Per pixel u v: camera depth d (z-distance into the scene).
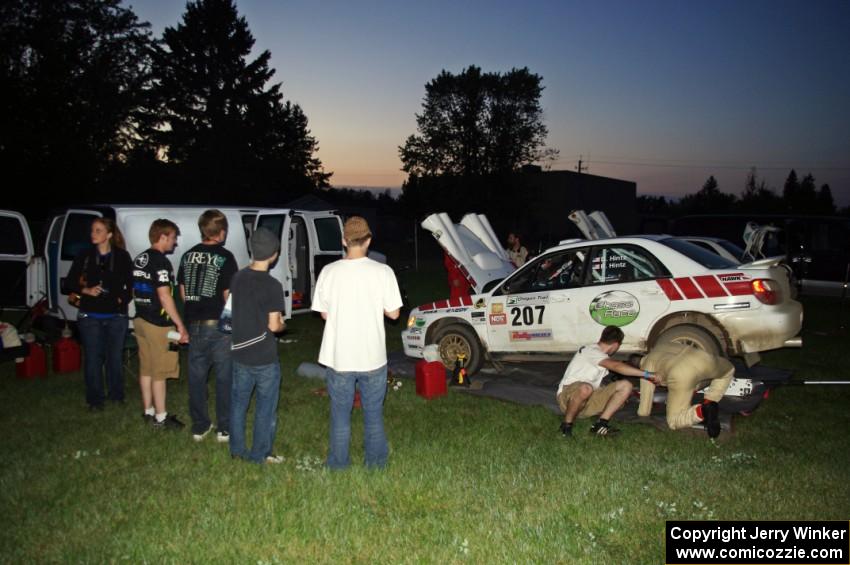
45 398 6.68
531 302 7.21
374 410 4.57
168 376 5.72
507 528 3.75
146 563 3.42
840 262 13.25
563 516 3.89
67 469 4.75
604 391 5.84
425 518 3.91
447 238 8.74
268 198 59.16
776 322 6.10
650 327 6.50
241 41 61.25
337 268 4.47
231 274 5.25
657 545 3.59
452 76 53.16
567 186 51.88
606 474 4.55
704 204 70.81
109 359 6.38
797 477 4.49
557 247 7.22
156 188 53.25
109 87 46.09
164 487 4.40
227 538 3.67
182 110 58.81
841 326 10.77
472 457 5.01
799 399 6.66
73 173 41.12
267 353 4.70
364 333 4.43
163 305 5.38
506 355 7.53
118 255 6.24
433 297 15.48
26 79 40.50
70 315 8.38
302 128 78.44
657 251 6.63
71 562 3.46
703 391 6.58
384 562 3.46
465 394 7.00
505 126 52.81
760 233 7.80
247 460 4.87
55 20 42.97
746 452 5.05
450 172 53.84
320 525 3.80
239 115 60.66
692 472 4.58
